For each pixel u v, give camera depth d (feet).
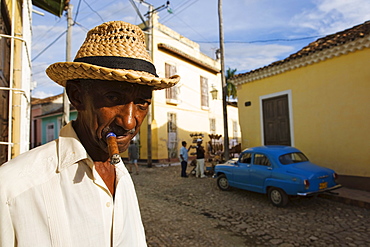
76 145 3.00
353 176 22.67
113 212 3.20
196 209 18.99
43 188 2.63
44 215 2.55
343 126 23.44
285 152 20.24
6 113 8.89
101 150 3.30
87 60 2.91
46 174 2.74
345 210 17.81
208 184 28.35
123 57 2.94
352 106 22.86
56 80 3.31
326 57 24.34
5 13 8.66
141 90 3.02
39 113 78.74
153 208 19.31
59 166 2.84
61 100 79.30
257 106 30.91
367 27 24.36
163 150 49.75
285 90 28.07
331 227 14.70
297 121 26.91
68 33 35.17
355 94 22.67
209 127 62.75
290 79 27.66
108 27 3.06
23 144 9.05
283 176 18.39
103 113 2.86
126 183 3.84
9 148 7.09
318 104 25.22
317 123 25.25
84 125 3.21
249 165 21.61
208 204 20.27
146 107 3.18
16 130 9.08
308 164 19.48
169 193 24.34
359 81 22.44
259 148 22.06
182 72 55.31
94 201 2.92
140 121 3.10
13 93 9.12
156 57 48.80
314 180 17.46
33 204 2.53
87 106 2.98
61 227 2.60
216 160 37.27
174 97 53.06
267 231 14.40
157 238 13.66
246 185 21.48
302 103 26.53
